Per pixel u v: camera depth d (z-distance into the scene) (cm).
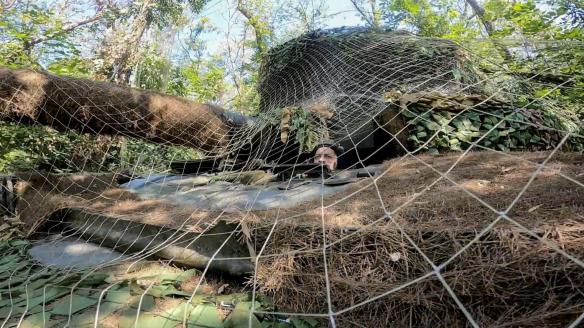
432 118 413
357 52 486
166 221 285
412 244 166
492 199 198
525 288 149
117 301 213
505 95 423
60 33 882
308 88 520
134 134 453
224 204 310
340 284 184
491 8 895
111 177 492
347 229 194
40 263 302
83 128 428
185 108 471
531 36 647
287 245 207
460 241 163
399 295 170
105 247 316
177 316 195
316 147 413
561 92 461
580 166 256
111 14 1209
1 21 770
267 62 636
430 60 446
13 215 471
